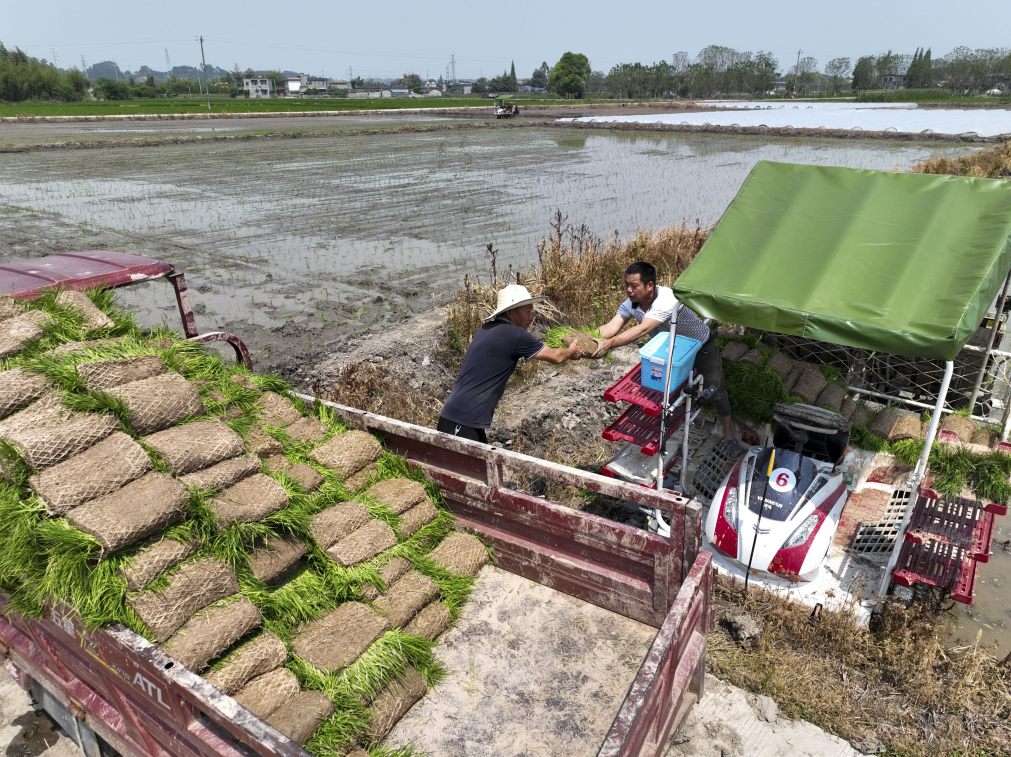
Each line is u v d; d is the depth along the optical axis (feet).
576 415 25.58
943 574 15.42
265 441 12.69
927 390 20.81
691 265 16.75
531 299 15.75
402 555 12.14
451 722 10.14
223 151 103.19
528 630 11.76
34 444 9.65
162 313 33.40
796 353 22.31
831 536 16.46
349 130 139.64
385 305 34.78
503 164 92.43
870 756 12.66
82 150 102.53
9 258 41.63
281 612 10.62
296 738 9.03
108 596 8.97
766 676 14.14
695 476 20.26
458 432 16.02
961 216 16.06
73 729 11.41
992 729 13.20
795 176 18.57
